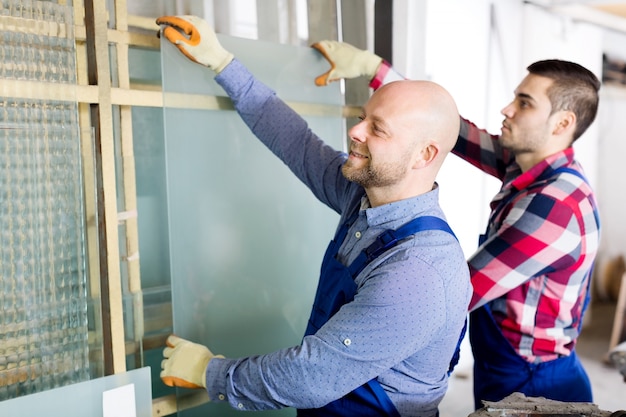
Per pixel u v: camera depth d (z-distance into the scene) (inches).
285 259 71.2
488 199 138.3
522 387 64.9
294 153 60.9
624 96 163.5
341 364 46.4
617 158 166.1
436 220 49.5
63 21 49.0
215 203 64.3
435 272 46.3
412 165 49.2
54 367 50.4
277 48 68.9
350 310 46.8
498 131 136.0
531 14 135.9
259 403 49.6
